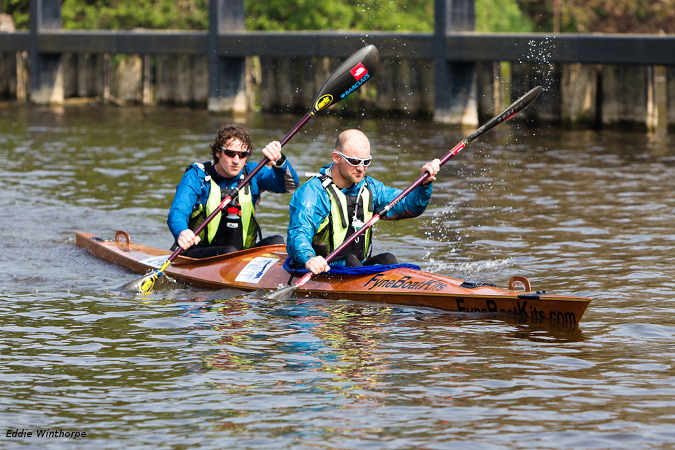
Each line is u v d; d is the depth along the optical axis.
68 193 34.59
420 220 29.28
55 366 14.99
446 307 18.23
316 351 15.65
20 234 26.77
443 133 61.12
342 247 19.09
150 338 16.53
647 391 13.69
